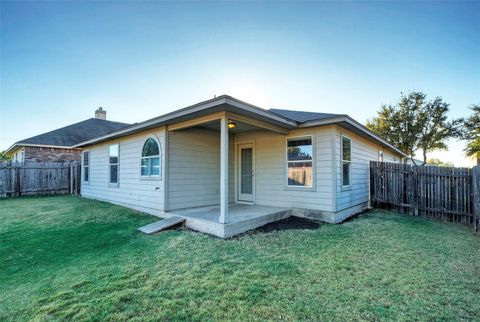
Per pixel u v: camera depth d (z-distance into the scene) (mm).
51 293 2715
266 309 2387
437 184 7035
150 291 2734
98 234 5090
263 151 7848
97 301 2535
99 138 9211
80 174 12836
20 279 3086
